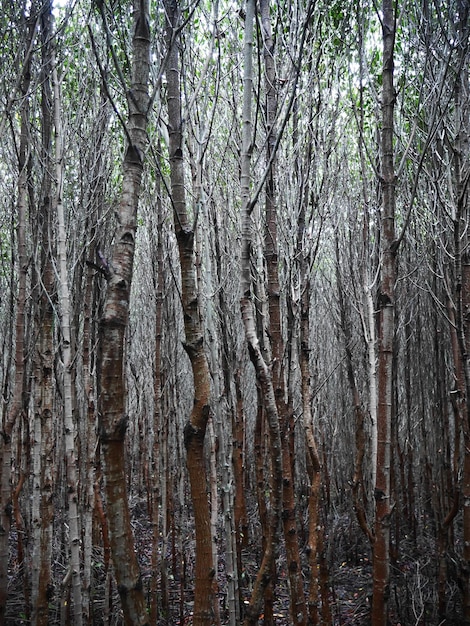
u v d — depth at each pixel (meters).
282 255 3.55
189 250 1.78
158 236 3.86
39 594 3.17
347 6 3.46
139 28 1.53
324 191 3.43
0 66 2.96
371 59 3.67
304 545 6.12
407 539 5.99
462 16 2.83
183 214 1.82
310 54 3.22
